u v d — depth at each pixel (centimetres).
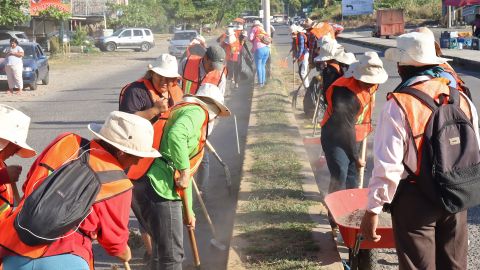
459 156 384
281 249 567
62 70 3256
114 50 4888
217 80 818
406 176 395
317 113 1090
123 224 375
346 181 648
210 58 813
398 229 402
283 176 807
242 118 1484
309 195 730
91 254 375
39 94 2183
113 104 1855
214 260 623
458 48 3575
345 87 624
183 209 534
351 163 646
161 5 7919
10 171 434
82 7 5888
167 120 511
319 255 553
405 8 7206
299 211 667
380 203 389
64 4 4303
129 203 379
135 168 495
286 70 2539
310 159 988
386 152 386
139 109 592
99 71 3191
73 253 360
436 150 382
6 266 358
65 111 1728
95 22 6141
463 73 2464
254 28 1914
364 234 406
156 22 7675
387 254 627
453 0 4806
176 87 620
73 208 351
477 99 1645
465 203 382
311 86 1248
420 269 397
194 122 503
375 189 388
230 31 1945
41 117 1619
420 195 391
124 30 4903
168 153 499
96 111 1712
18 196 480
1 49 2514
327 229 616
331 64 727
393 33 5278
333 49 723
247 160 912
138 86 598
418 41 406
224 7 8431
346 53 723
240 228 623
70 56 4275
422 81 402
